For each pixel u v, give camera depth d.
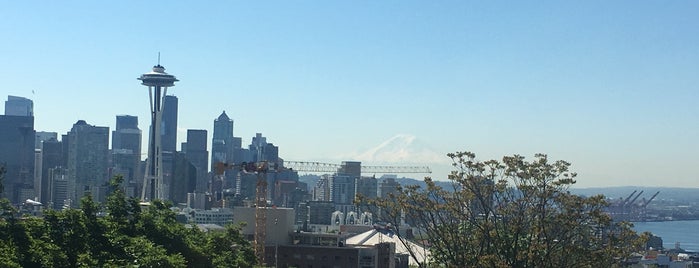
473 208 108.88
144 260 90.94
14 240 90.88
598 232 101.19
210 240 123.62
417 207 107.75
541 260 98.19
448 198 106.12
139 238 97.19
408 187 107.75
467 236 108.50
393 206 111.06
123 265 91.06
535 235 99.75
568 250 97.81
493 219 105.56
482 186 102.06
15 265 80.69
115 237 98.12
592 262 97.00
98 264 90.56
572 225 96.88
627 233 100.31
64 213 99.56
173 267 92.38
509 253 101.88
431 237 110.44
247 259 130.75
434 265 115.88
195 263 110.06
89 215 101.88
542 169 98.75
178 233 110.94
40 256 87.56
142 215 110.25
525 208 99.81
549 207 99.81
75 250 94.44
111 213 109.38
